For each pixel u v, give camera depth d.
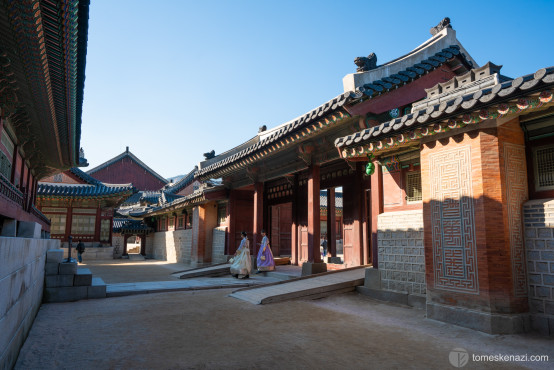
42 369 4.15
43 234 17.36
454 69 11.85
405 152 8.49
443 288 6.59
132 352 4.80
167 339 5.43
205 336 5.61
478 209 6.11
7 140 9.66
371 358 4.64
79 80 8.12
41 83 7.30
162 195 29.34
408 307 7.85
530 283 5.95
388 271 8.63
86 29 6.07
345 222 13.27
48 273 8.71
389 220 8.74
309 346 5.11
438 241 6.74
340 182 13.66
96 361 4.45
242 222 18.70
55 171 16.52
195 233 21.66
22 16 4.99
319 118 9.95
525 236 6.08
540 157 6.21
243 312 7.38
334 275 10.49
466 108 5.67
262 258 13.95
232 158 14.84
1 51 6.29
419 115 6.41
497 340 5.38
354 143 7.74
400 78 10.06
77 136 12.25
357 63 10.26
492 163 6.07
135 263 25.86
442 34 12.03
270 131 15.09
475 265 6.10
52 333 5.73
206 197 18.97
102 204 29.84
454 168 6.58
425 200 7.05
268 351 4.88
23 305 4.77
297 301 8.46
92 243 29.30
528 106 5.15
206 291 10.52
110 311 7.52
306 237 15.47
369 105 9.63
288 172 14.05
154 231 34.38
